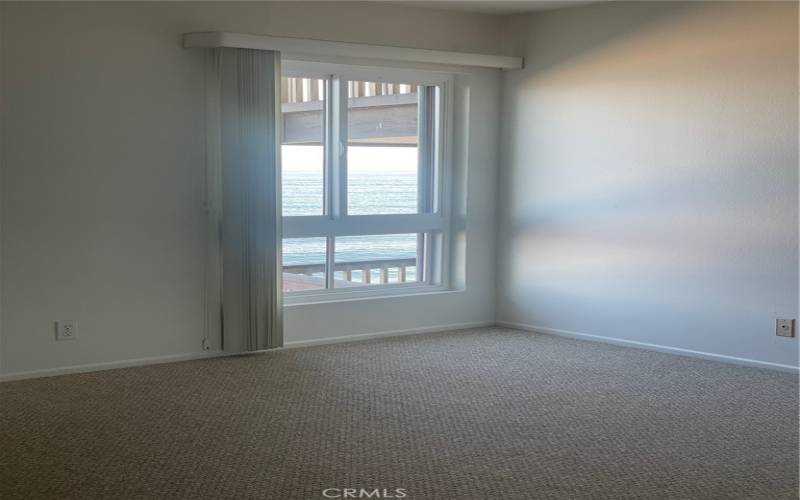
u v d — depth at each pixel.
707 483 3.64
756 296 5.62
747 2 5.51
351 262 6.48
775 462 3.89
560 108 6.48
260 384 5.14
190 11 5.53
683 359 5.86
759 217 5.57
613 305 6.30
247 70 5.62
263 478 3.67
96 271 5.36
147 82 5.43
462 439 4.18
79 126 5.23
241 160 5.65
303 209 6.23
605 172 6.26
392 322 6.52
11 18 4.98
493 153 6.86
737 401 4.84
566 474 3.74
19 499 3.43
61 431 4.26
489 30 6.71
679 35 5.82
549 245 6.62
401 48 6.18
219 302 5.77
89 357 5.39
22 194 5.09
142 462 3.85
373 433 4.26
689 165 5.84
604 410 4.66
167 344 5.64
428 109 6.75
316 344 6.18
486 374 5.40
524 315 6.82
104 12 5.26
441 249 6.87
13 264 5.11
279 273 5.87
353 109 6.35
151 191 5.49
